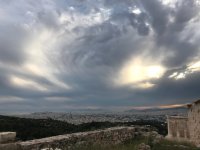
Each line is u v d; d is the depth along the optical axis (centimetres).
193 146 2041
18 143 1438
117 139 2219
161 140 2170
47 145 1547
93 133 1969
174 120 2548
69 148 1647
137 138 2377
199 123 2205
